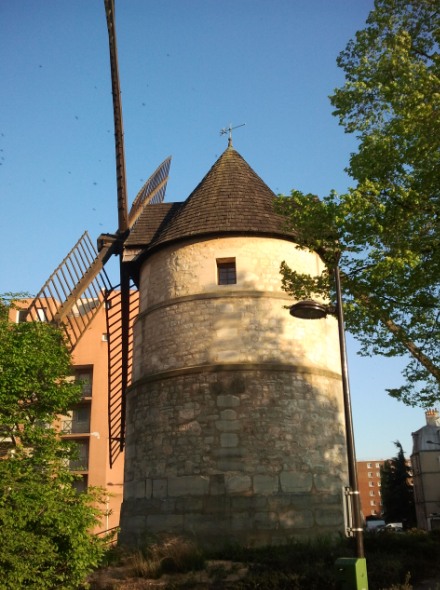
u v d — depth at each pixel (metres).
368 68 14.84
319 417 15.54
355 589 7.97
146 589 11.28
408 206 13.00
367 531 14.64
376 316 13.54
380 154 13.13
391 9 15.40
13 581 8.30
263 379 15.30
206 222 17.14
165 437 15.40
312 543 13.43
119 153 21.41
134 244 18.94
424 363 13.92
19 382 10.54
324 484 14.86
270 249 16.84
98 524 9.65
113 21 20.92
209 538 13.94
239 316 15.98
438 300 13.29
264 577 10.76
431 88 13.12
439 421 67.50
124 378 21.44
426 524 60.75
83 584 9.66
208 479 14.47
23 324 12.02
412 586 10.78
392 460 64.50
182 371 15.76
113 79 21.45
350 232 13.02
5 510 8.55
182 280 16.89
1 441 11.06
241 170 18.95
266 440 14.73
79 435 36.97
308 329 16.39
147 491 15.20
